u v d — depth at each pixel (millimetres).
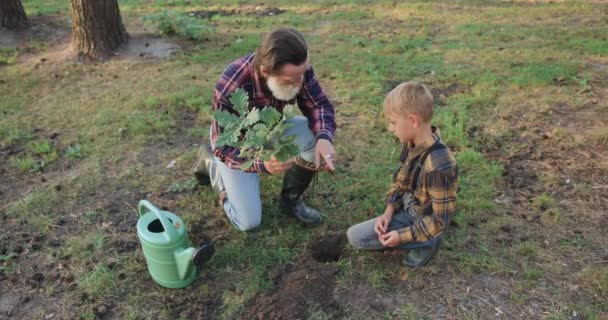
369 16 8336
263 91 2709
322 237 3100
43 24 7879
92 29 6371
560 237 3035
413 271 2779
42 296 2760
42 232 3260
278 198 3479
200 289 2740
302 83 2707
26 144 4418
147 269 2895
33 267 2961
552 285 2680
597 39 6383
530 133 4211
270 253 2979
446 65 5801
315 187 3600
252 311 2580
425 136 2389
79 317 2613
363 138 4262
